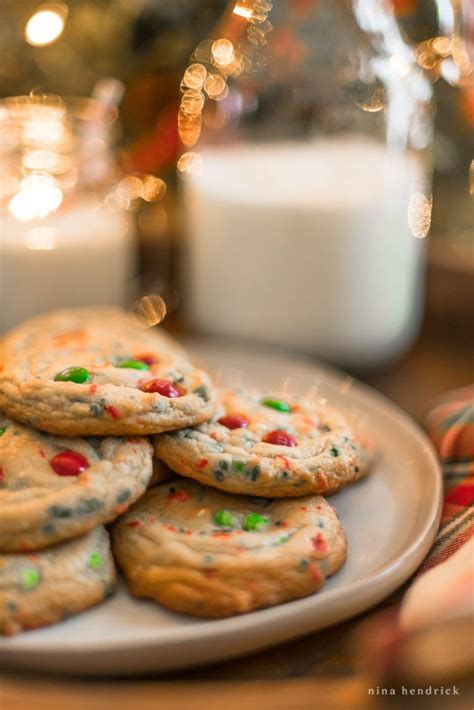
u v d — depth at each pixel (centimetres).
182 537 43
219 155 62
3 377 46
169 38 64
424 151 62
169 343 55
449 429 51
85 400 44
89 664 40
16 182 61
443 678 38
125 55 65
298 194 58
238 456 45
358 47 58
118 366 48
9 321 61
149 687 39
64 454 44
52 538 42
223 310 61
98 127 61
